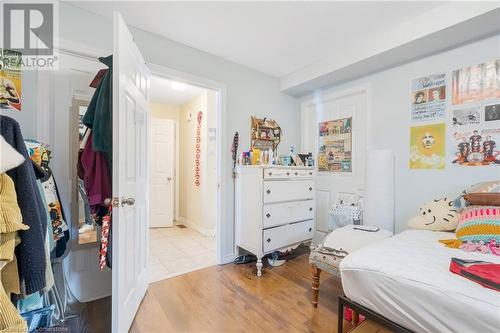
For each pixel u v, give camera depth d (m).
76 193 1.77
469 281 0.97
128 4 1.72
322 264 1.69
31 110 1.57
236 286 2.05
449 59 2.04
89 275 1.81
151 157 4.14
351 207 2.53
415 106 2.25
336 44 2.29
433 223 1.82
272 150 2.99
